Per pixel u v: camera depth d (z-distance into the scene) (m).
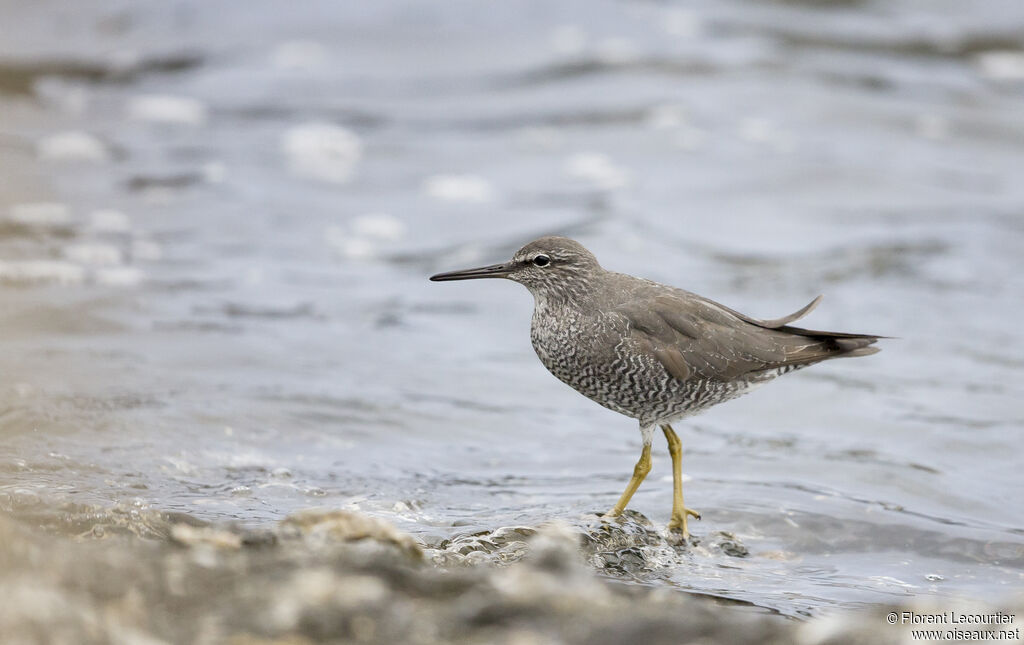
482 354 15.70
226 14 29.34
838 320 16.83
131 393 12.86
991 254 19.55
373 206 21.11
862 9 31.28
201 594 6.97
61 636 6.00
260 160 22.95
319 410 13.04
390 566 7.59
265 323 15.88
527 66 27.45
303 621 6.70
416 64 27.59
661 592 8.37
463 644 6.62
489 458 12.38
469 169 22.89
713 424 13.83
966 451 12.86
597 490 11.58
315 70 27.22
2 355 13.58
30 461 10.74
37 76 26.33
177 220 19.73
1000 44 29.66
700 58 28.02
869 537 10.67
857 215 21.12
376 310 16.95
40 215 19.23
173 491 10.46
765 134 24.34
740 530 10.78
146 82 26.67
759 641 6.81
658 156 23.30
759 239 20.06
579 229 20.14
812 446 13.04
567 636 6.77
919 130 25.02
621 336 10.90
